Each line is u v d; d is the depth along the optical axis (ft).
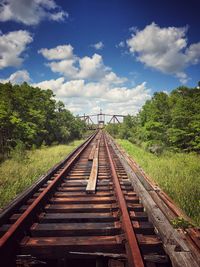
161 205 16.05
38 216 15.57
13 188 23.03
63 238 12.44
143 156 49.80
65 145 84.69
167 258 10.60
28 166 35.09
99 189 22.40
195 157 45.11
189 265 8.70
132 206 17.42
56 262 12.32
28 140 67.05
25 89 76.13
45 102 82.17
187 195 20.89
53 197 20.36
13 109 65.05
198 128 48.16
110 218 15.25
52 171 28.45
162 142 56.80
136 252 9.68
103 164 37.42
